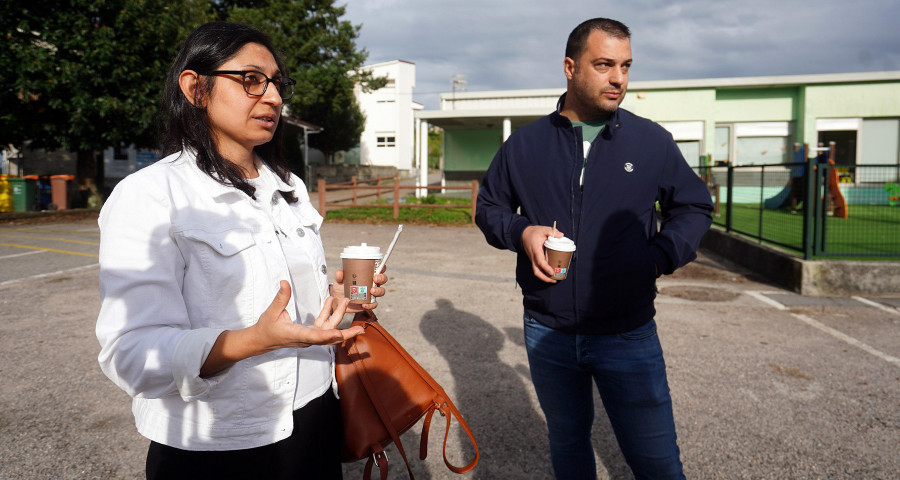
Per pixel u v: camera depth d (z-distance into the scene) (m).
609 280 1.96
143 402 1.35
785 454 2.98
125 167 21.75
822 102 18.91
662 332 5.09
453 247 9.98
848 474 2.79
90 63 13.46
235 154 1.45
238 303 1.29
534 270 1.97
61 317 5.35
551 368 2.12
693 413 3.45
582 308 1.99
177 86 1.36
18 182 14.53
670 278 7.61
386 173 38.88
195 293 1.26
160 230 1.21
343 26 25.98
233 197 1.37
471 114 18.91
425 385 1.69
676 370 4.15
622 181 2.01
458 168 22.45
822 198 6.80
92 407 3.47
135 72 14.02
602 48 1.97
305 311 1.47
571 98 2.13
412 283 7.04
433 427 3.31
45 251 9.09
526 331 2.20
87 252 9.02
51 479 2.70
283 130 1.66
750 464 2.88
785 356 4.46
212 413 1.29
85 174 16.28
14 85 12.57
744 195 18.70
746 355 4.48
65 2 13.63
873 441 3.11
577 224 2.04
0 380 3.85
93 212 15.27
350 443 1.62
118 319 1.15
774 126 19.70
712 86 19.39
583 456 2.21
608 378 2.03
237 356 1.13
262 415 1.32
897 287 6.47
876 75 18.31
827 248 9.53
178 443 1.29
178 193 1.28
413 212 14.50
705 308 5.96
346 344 1.70
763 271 7.66
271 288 1.34
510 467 2.88
